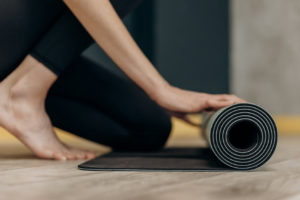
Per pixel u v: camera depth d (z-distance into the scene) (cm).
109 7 94
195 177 76
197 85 380
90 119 143
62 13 105
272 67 423
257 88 420
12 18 103
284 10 424
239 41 415
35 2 103
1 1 102
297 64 424
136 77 97
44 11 104
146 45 361
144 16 360
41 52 104
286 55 424
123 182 70
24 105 107
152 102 150
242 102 92
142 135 147
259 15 421
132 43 96
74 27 103
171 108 98
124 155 117
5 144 221
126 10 110
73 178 75
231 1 409
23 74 106
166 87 98
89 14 92
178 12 369
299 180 74
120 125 146
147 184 68
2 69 109
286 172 85
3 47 106
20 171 86
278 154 133
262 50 422
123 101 144
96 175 79
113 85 143
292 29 424
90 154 113
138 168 86
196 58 379
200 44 381
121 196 58
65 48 104
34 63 105
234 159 85
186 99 97
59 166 95
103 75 141
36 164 99
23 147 189
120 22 95
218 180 73
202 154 120
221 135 85
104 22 93
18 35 104
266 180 73
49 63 105
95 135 146
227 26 396
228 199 56
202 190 63
